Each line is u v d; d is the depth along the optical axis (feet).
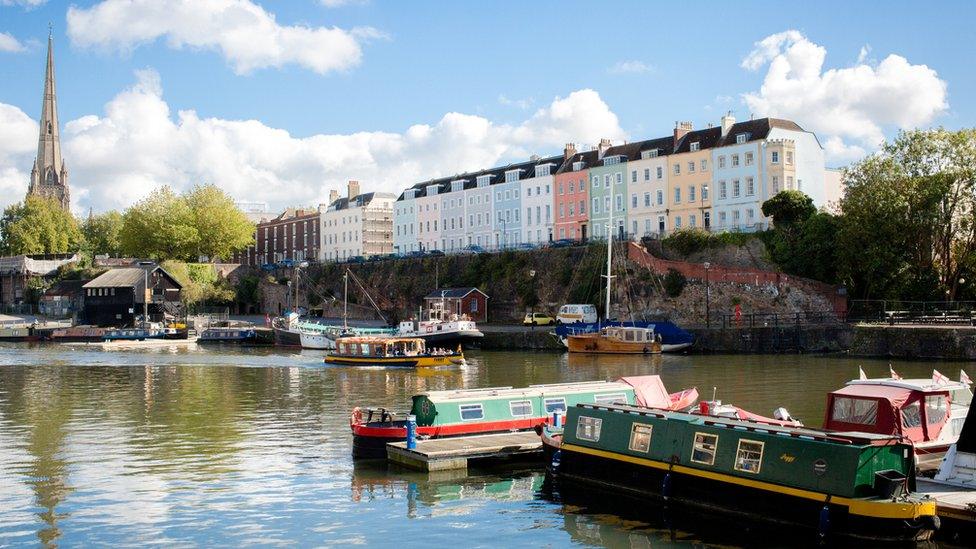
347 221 426.92
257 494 70.13
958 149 195.00
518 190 334.65
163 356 216.95
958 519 53.16
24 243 456.86
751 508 59.77
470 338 214.07
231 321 330.54
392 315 321.93
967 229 197.06
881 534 52.85
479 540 58.29
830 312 203.51
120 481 74.90
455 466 77.30
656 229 281.13
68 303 370.94
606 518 62.90
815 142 261.85
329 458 83.46
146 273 315.99
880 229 197.98
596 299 248.73
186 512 65.31
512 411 87.56
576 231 309.83
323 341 240.94
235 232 401.08
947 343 161.79
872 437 55.77
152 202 392.47
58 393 136.77
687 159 271.28
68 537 59.62
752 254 229.66
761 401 112.47
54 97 646.33
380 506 66.28
